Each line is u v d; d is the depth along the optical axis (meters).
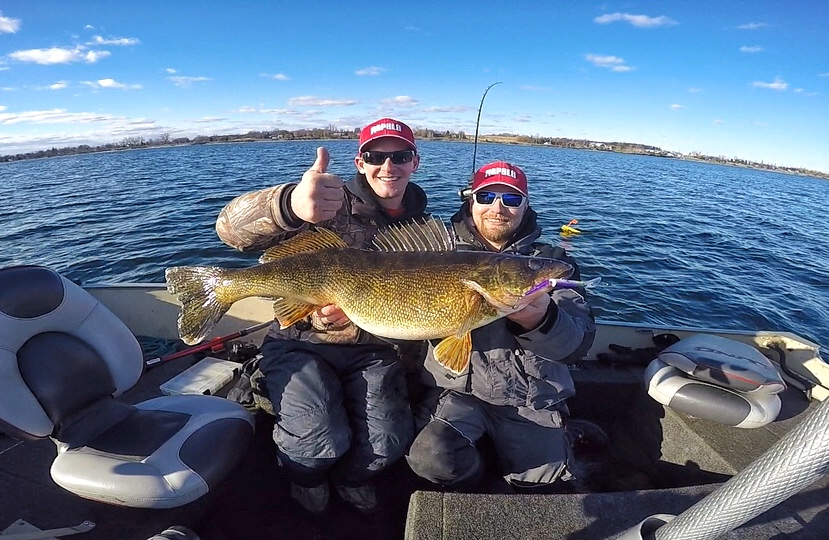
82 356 1.08
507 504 0.96
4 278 1.02
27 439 0.98
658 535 0.74
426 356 1.37
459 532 0.90
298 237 1.25
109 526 1.04
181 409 1.17
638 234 5.88
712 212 8.87
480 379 1.27
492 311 1.18
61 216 5.82
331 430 1.16
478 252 1.22
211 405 1.19
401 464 1.38
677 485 1.36
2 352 0.97
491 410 1.29
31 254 4.18
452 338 1.18
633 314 3.48
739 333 1.77
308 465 1.15
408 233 1.27
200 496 1.00
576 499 0.97
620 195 9.66
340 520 1.21
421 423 1.31
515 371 1.26
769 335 1.76
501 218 1.36
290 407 1.18
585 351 1.23
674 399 1.37
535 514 0.94
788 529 0.93
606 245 5.20
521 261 1.17
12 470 1.21
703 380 1.38
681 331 1.78
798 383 1.59
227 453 1.08
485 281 1.17
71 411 1.04
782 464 0.58
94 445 1.03
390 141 1.40
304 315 1.23
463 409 1.26
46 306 1.05
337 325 1.31
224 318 1.99
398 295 1.19
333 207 1.13
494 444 1.31
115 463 0.98
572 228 5.83
